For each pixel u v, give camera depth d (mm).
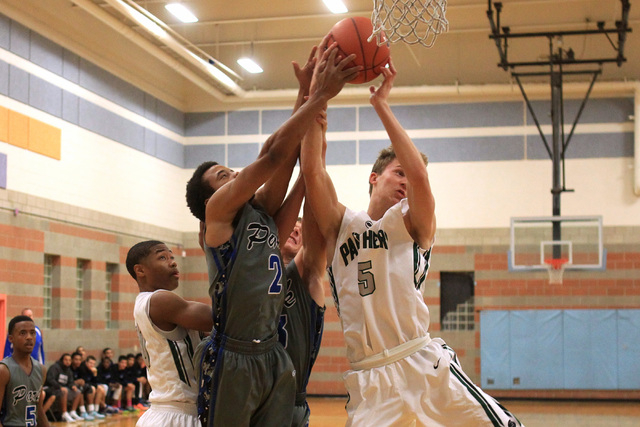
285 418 2984
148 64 16797
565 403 16156
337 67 2938
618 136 17078
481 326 17047
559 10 15102
